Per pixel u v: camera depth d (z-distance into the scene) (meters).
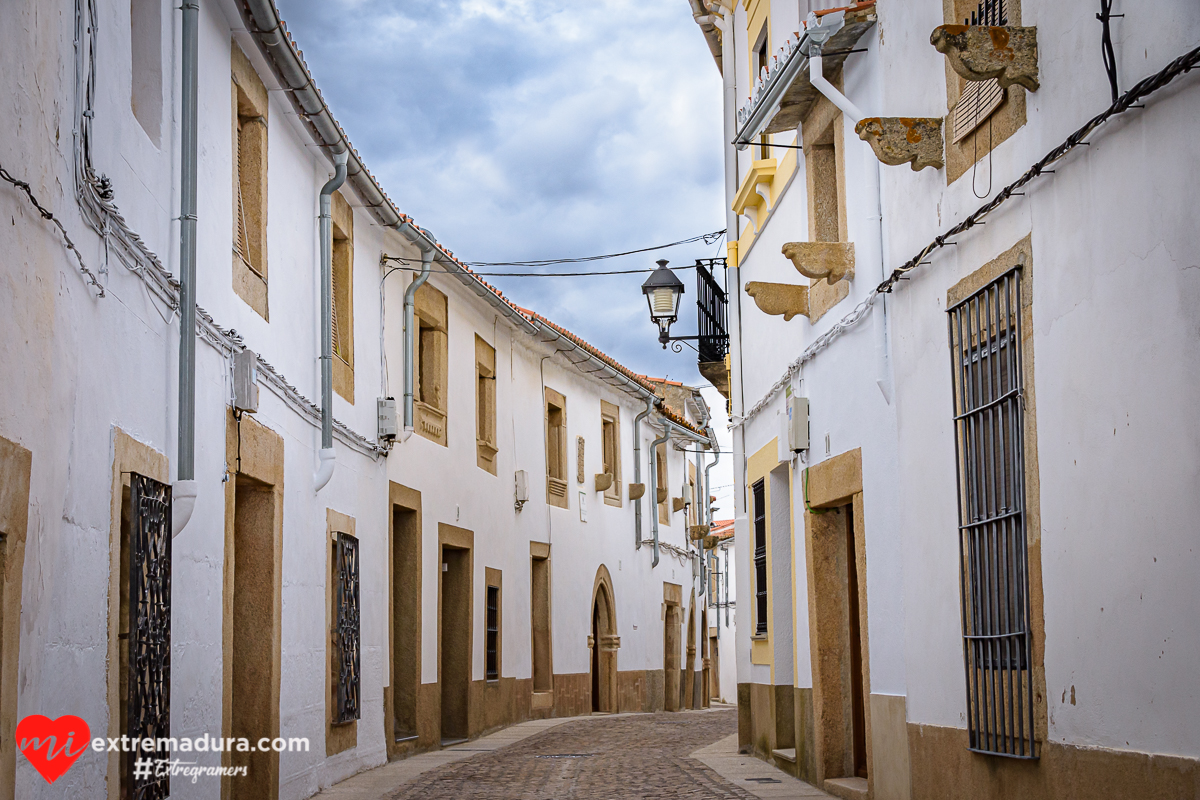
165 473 7.56
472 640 17.59
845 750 10.69
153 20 7.75
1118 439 5.71
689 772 12.07
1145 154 5.45
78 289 6.06
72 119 6.00
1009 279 6.84
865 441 9.48
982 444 7.23
